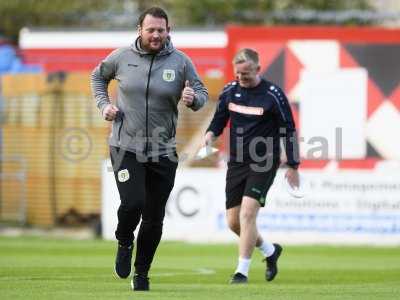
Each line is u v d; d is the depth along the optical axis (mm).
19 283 36406
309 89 70375
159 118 31812
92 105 75562
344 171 65125
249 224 38344
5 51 86188
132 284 33188
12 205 78312
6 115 78500
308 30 70250
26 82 77625
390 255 57375
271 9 111125
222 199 66188
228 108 39250
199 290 33594
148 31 31125
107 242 64750
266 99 38562
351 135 70062
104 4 116250
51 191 77062
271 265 40781
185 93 31156
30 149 77625
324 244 64875
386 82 69875
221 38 80250
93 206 76312
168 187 32219
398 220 64688
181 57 32031
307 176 65188
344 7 112188
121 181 31438
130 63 31750
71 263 48719
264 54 70438
